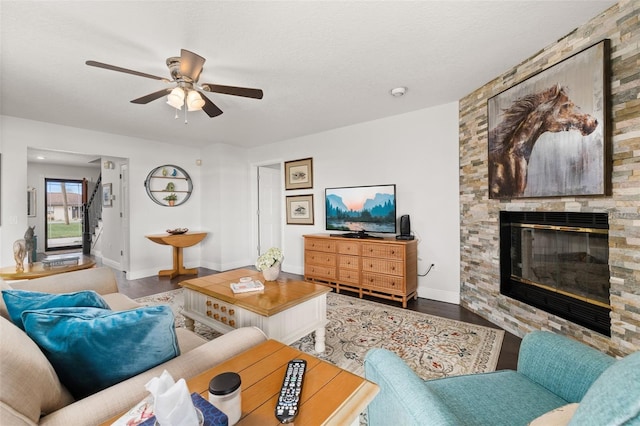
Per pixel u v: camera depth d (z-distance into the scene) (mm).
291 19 1833
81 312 996
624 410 496
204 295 2395
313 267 4039
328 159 4434
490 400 1056
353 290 3684
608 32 1756
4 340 706
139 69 2406
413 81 2754
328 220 4289
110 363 927
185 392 637
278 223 6027
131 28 1891
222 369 1034
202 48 2139
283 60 2334
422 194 3545
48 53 2166
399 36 2033
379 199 3771
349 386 948
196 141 5039
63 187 7859
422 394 852
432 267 3486
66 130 4000
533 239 2400
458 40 2092
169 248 5145
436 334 2516
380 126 3869
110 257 5645
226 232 5254
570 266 2086
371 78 2678
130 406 829
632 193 1645
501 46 2172
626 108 1671
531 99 2285
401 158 3699
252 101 3195
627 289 1672
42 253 7070
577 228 1994
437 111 3406
